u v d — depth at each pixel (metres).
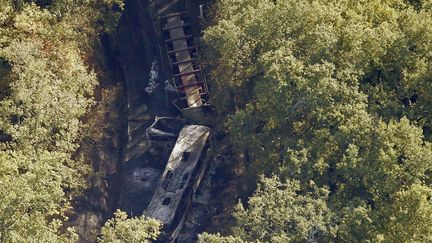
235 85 111.81
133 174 122.19
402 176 95.38
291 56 99.12
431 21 107.12
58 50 108.69
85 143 119.44
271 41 106.94
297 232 89.12
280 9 107.31
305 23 107.12
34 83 99.50
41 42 107.25
